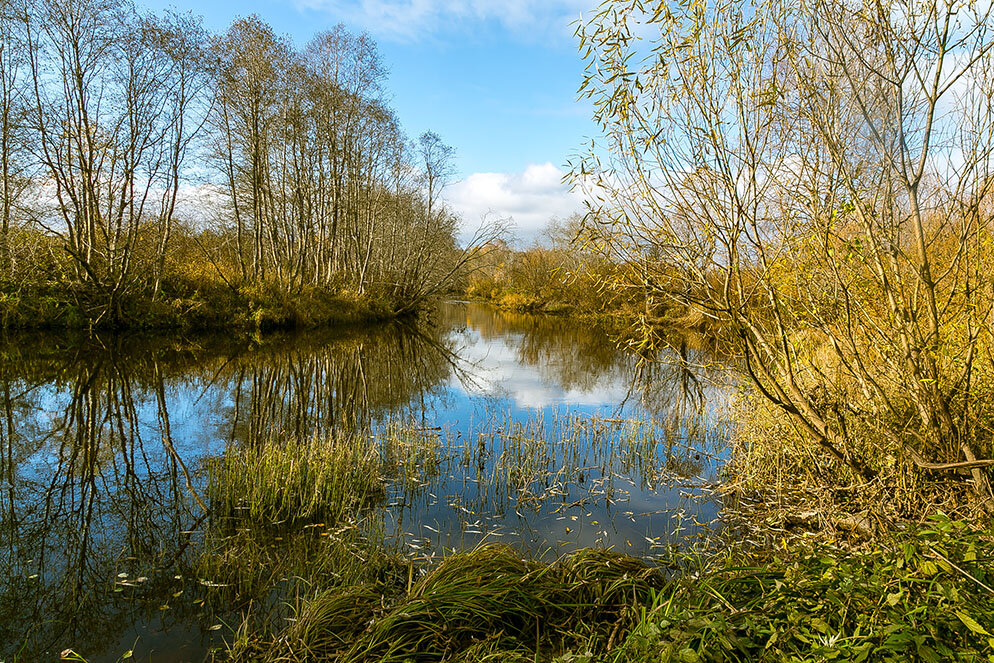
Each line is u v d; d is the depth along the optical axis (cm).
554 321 3588
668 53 393
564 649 319
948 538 293
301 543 511
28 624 392
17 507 605
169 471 720
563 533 536
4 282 1617
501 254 5309
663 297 465
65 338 1577
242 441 851
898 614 246
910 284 423
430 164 3328
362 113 2800
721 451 817
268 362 1563
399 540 514
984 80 358
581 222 423
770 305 447
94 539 528
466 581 361
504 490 652
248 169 2344
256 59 2159
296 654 321
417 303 3381
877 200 390
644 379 1488
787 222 407
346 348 1930
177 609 408
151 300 1861
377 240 3750
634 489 660
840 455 482
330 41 2655
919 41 354
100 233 1942
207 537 524
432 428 907
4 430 888
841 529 491
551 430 938
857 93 366
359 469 663
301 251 2533
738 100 380
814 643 239
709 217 399
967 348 420
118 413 1003
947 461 438
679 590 336
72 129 1698
